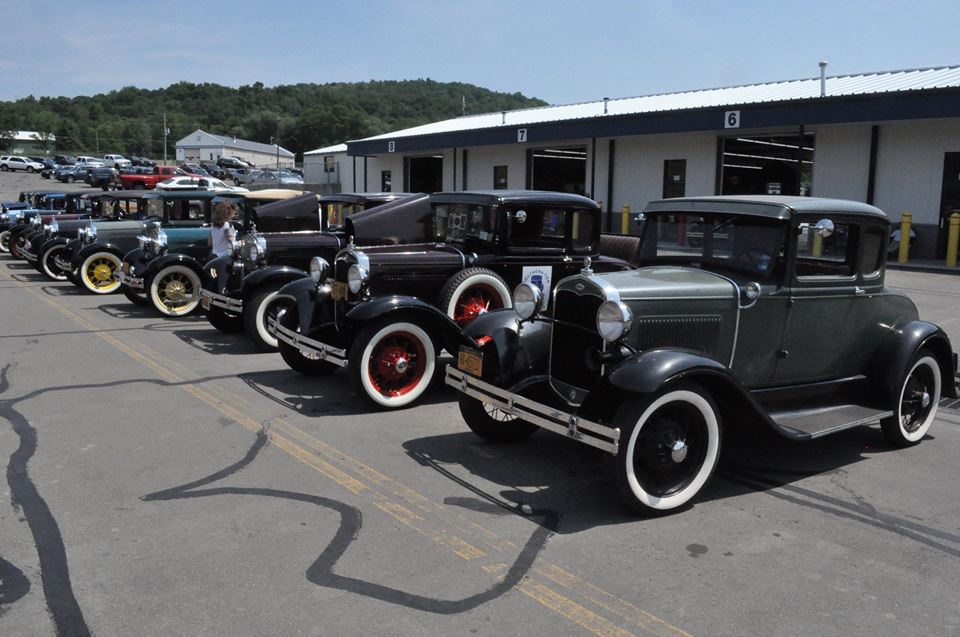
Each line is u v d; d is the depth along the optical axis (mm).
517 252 7668
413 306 6121
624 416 4078
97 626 3102
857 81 20062
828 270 5148
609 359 4410
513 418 5508
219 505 4320
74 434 5555
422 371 6402
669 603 3350
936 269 14820
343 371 7660
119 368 7688
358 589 3414
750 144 21969
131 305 12039
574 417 4219
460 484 4695
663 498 4270
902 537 4074
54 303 12133
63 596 3328
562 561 3719
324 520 4137
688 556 3807
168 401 6488
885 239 5418
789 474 5027
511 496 4527
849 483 4871
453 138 25406
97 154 101062
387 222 8281
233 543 3848
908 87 17344
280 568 3592
